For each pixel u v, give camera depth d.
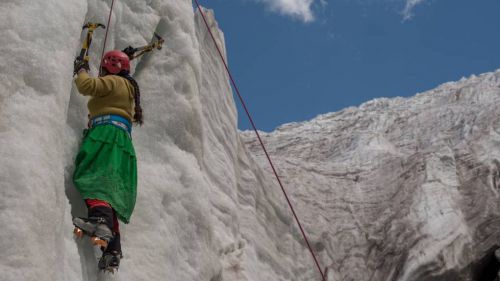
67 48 4.27
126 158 4.38
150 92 5.65
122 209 4.21
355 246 11.55
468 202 11.79
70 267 4.01
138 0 5.82
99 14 5.25
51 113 3.96
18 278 3.30
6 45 3.96
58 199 3.80
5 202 3.46
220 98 9.87
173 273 5.01
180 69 5.92
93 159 4.28
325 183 12.76
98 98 4.48
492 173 12.16
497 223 11.30
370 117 15.52
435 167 12.38
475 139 13.19
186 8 6.36
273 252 9.79
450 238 11.03
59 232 3.80
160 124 5.55
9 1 4.12
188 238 5.40
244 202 9.70
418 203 11.74
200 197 5.57
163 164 5.41
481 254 11.11
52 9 4.25
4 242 3.34
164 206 5.21
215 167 8.69
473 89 15.34
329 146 14.64
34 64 4.00
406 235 11.31
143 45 5.73
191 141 5.80
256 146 14.78
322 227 11.48
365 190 12.74
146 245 4.80
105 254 4.13
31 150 3.70
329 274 10.79
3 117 3.74
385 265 11.20
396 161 13.20
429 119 14.84
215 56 10.27
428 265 10.74
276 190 10.89
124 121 4.48
